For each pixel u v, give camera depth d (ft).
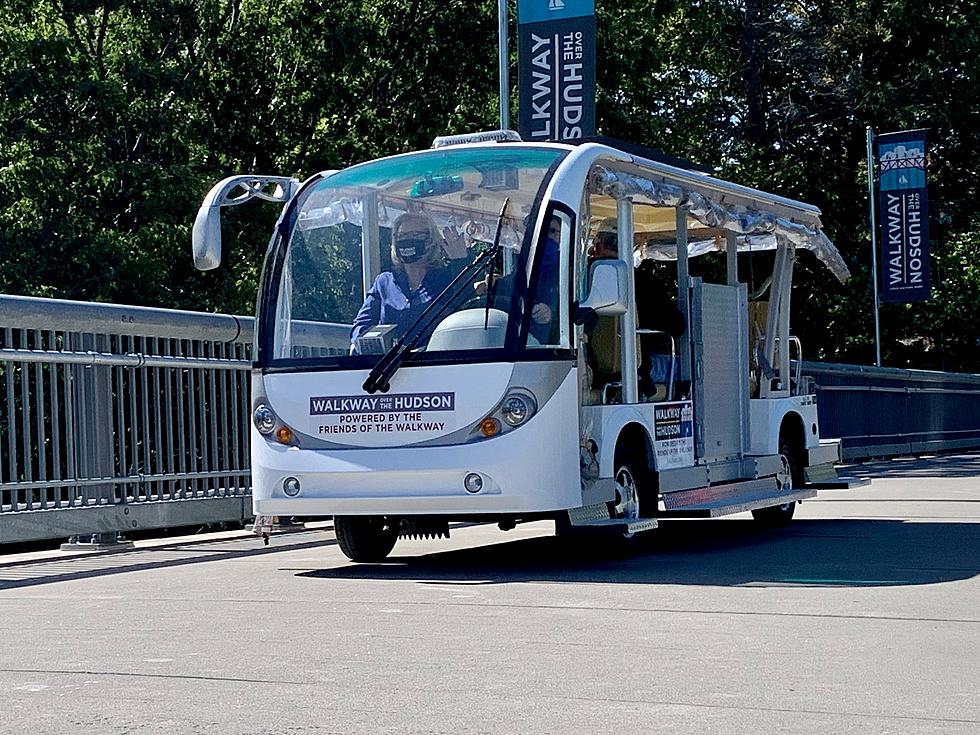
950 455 118.83
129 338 46.09
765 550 41.45
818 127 167.63
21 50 100.37
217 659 24.04
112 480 44.75
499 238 36.14
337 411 36.22
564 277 35.83
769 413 48.91
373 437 35.88
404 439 35.60
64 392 43.42
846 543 43.34
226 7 116.57
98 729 18.86
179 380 47.91
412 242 36.88
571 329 35.78
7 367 41.22
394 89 122.01
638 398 39.86
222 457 50.16
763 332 50.62
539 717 19.49
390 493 35.63
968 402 131.34
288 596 32.48
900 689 21.38
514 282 35.58
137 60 105.40
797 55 166.61
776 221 49.11
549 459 35.01
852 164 167.94
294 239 38.45
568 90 75.66
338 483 36.14
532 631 26.81
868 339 161.17
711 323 44.98
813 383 53.78
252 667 23.25
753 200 48.06
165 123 106.11
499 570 37.24
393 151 117.08
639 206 41.63
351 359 36.19
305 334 37.24
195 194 104.47
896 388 111.75
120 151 109.40
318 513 36.47
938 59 164.96
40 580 37.35
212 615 29.45
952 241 167.73
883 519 52.34
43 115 103.76
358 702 20.48
